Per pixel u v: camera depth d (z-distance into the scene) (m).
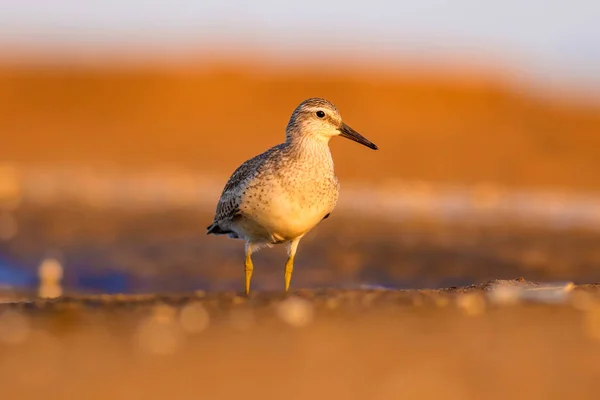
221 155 38.78
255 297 10.02
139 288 17.00
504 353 7.57
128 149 39.25
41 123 42.91
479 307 9.20
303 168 11.27
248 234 11.84
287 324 8.56
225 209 11.85
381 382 6.85
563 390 6.69
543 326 8.41
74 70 46.97
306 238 20.05
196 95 45.06
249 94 45.44
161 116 43.66
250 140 41.22
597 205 25.95
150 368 7.20
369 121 41.78
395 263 17.89
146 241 20.45
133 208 24.38
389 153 36.66
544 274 16.75
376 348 7.72
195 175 33.38
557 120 42.94
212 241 20.27
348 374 7.03
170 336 8.15
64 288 17.05
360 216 22.70
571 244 19.31
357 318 8.76
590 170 35.78
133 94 45.25
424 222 21.97
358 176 32.69
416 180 32.28
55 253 19.58
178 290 16.59
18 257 19.33
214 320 8.73
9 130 41.75
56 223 22.27
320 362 7.34
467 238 19.98
